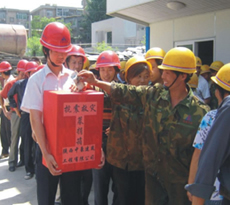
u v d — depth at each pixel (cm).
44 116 219
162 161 212
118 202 284
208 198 145
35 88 220
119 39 3216
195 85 328
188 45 629
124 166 257
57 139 200
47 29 217
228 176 147
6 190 407
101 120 212
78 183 244
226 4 527
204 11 579
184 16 628
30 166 450
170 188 210
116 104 257
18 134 491
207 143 148
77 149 207
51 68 230
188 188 151
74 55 339
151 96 219
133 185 269
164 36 679
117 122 256
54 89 228
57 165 204
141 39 3067
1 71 546
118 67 310
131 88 229
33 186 422
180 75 202
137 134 251
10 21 5716
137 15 637
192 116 201
